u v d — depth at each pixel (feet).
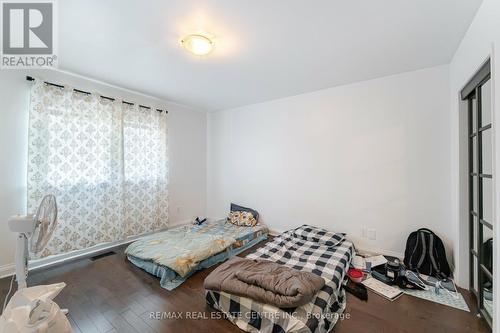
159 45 6.82
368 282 7.25
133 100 11.02
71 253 9.19
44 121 8.10
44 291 4.48
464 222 6.83
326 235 9.58
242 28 5.98
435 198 8.19
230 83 9.91
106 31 6.11
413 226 8.60
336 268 7.02
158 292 6.85
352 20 5.63
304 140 11.23
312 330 4.75
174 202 13.12
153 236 10.17
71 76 8.95
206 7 5.18
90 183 9.36
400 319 5.65
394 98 8.91
